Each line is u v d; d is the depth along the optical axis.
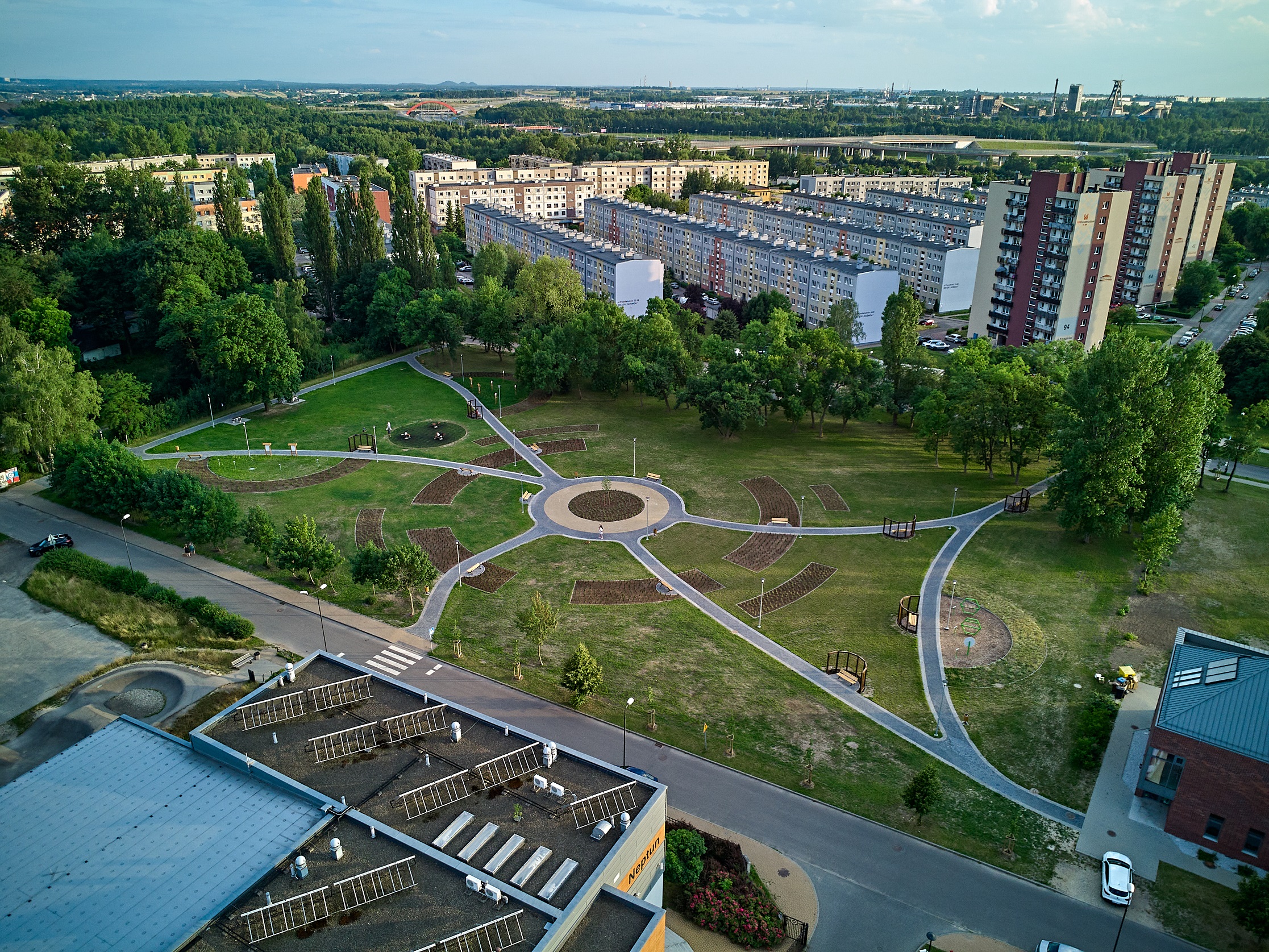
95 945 33.69
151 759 44.22
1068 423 81.56
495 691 61.31
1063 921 42.84
